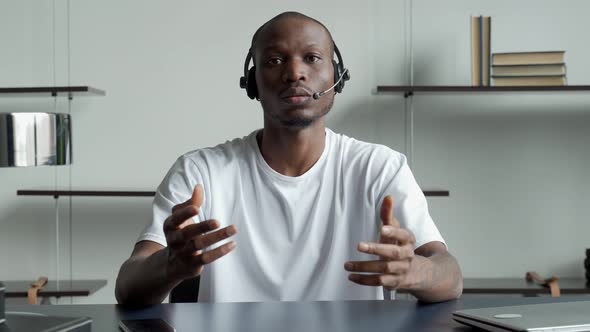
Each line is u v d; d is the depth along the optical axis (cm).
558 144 266
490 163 267
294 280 135
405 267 82
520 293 236
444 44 264
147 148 267
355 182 142
